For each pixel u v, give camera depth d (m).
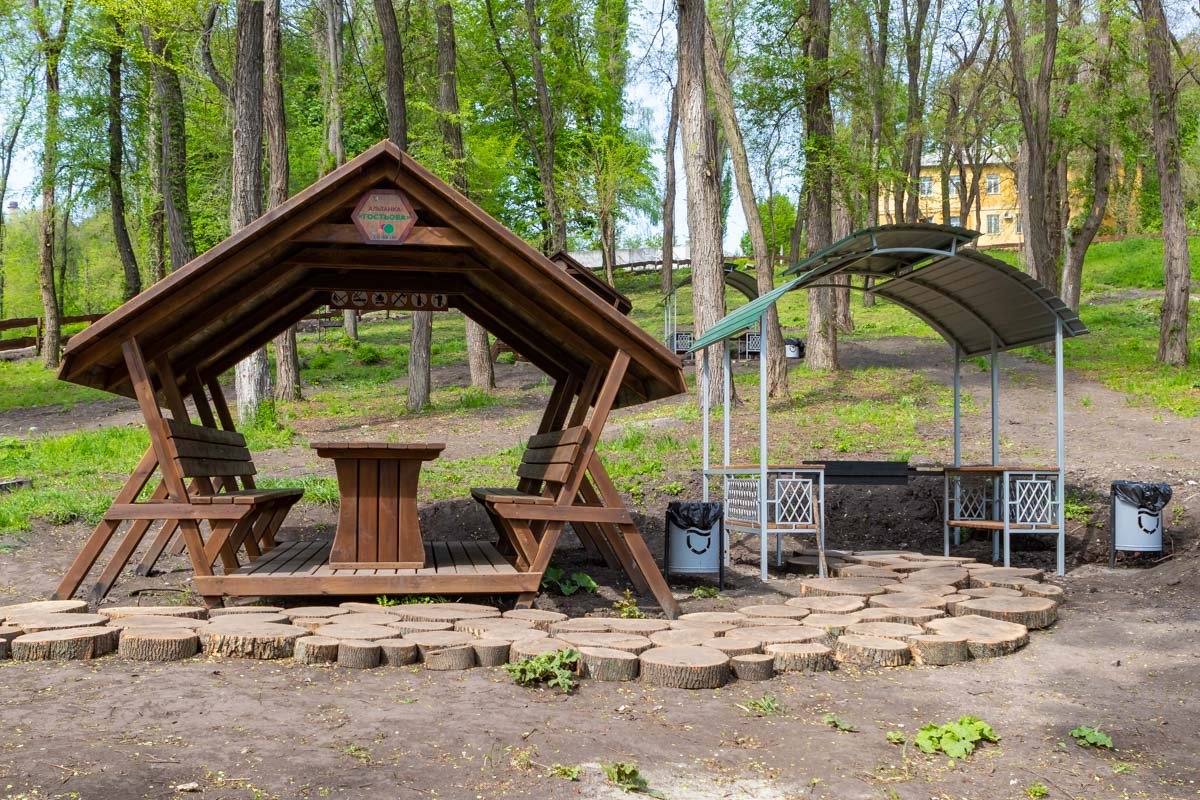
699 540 8.09
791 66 20.03
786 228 57.22
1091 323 29.20
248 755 3.88
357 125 35.34
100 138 30.92
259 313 8.45
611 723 4.52
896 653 5.72
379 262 7.11
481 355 23.06
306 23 25.52
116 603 7.26
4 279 56.62
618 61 36.19
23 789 3.43
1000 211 68.56
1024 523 8.98
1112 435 14.09
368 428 18.02
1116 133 25.92
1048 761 4.20
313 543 9.12
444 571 6.96
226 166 28.88
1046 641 6.37
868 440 14.12
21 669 5.15
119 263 54.22
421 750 4.03
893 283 10.06
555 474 7.23
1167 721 4.73
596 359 7.65
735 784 3.84
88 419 20.94
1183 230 20.97
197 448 7.30
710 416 16.30
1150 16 21.39
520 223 44.16
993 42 34.00
